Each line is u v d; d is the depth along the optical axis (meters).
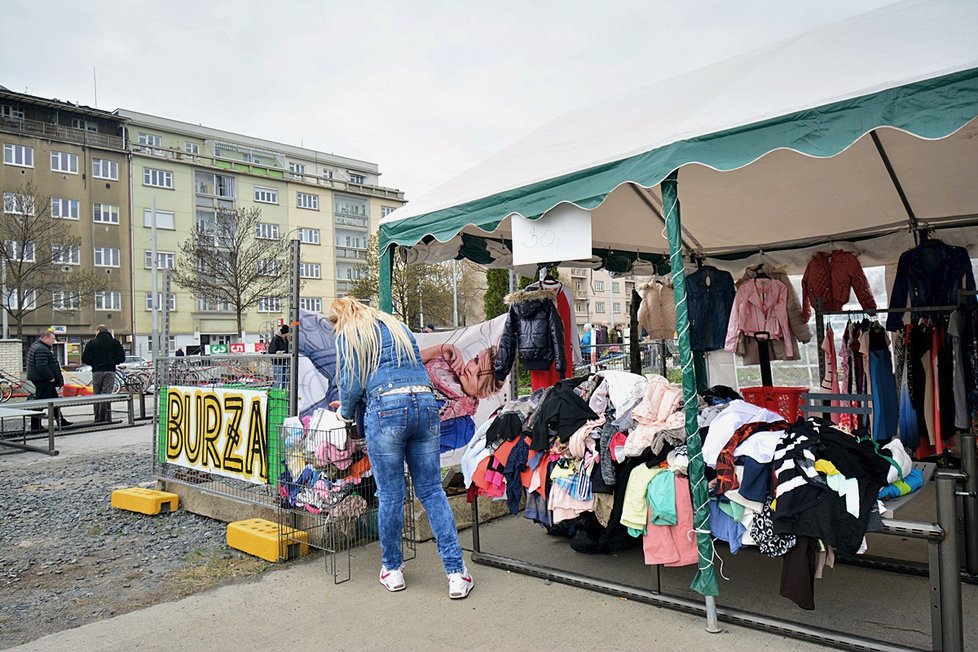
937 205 6.00
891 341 6.35
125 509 5.97
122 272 44.12
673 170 3.29
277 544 4.37
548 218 3.97
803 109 2.94
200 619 3.47
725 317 7.13
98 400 10.43
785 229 6.90
